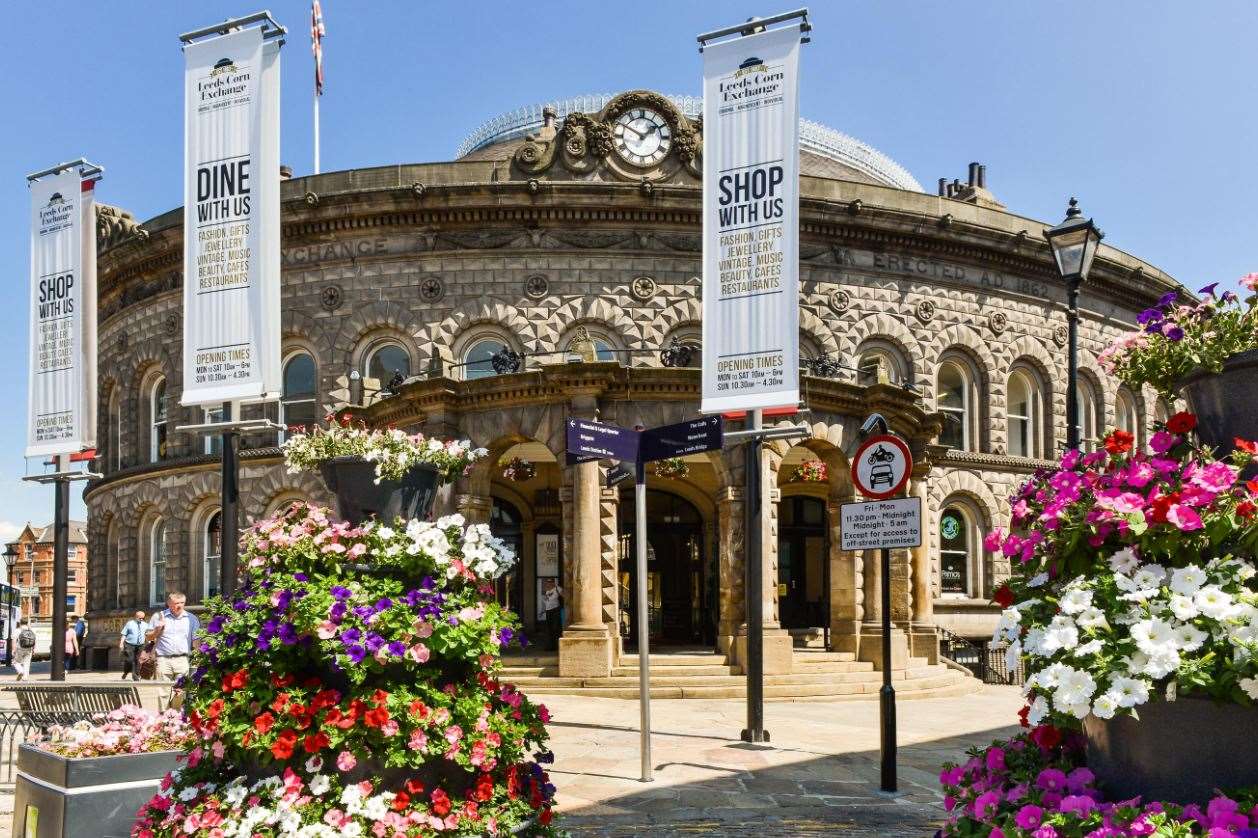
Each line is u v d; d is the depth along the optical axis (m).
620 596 26.88
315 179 26.97
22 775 7.99
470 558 6.13
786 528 28.16
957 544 28.78
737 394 12.90
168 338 29.02
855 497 21.16
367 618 5.50
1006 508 28.94
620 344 25.86
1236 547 3.97
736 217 13.05
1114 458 4.55
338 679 5.67
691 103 34.22
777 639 19.33
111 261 30.11
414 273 26.22
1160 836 3.56
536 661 19.97
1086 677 3.77
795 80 12.88
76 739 7.79
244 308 11.62
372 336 26.55
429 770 5.72
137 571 29.59
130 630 21.25
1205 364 4.55
